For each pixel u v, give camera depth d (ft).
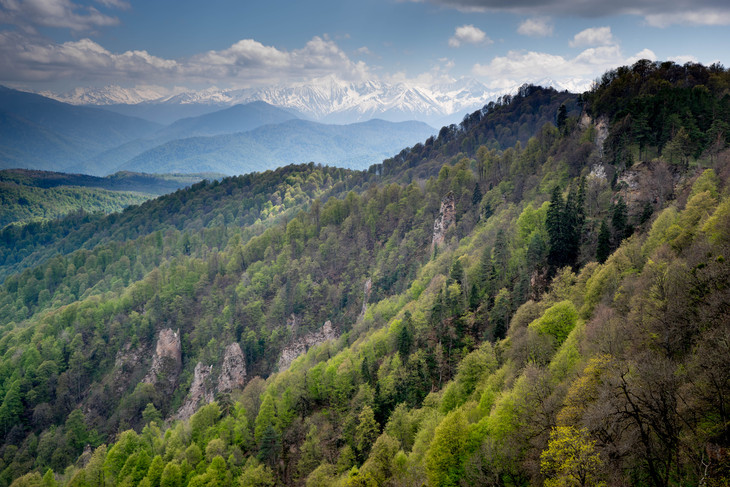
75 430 539.70
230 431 374.43
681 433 143.84
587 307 282.36
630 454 143.23
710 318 172.86
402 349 375.86
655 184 420.77
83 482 361.71
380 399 340.80
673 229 296.71
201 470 335.47
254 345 626.64
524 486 181.27
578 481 139.95
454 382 302.45
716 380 141.90
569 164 584.40
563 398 188.14
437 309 392.88
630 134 506.48
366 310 611.88
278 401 393.29
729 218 233.76
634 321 209.46
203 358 618.85
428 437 256.52
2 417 565.53
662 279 221.05
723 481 123.13
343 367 393.70
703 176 356.38
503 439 197.26
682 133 444.96
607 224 410.11
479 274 422.41
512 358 269.44
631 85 637.30
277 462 347.15
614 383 156.66
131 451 381.40
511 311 364.79
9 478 497.05
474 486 195.62
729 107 487.20
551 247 401.08
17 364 632.38
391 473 248.93
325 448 344.08
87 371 646.74
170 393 627.05
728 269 186.60
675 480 139.03
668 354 180.24
